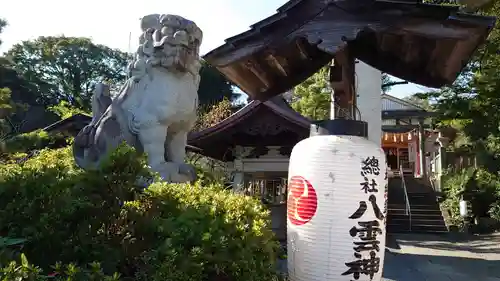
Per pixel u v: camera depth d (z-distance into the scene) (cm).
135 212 310
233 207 362
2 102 2417
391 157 3288
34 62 4000
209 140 1020
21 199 311
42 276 232
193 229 302
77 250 286
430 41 336
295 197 304
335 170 290
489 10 909
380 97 1173
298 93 1948
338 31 307
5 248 264
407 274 834
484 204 1670
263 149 1053
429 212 1738
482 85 1173
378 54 421
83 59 4088
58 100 3959
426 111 1995
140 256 296
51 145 1276
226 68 381
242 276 292
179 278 267
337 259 284
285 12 315
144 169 322
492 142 1506
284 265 534
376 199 292
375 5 297
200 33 622
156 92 594
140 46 617
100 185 300
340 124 309
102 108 683
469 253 1077
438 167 2256
